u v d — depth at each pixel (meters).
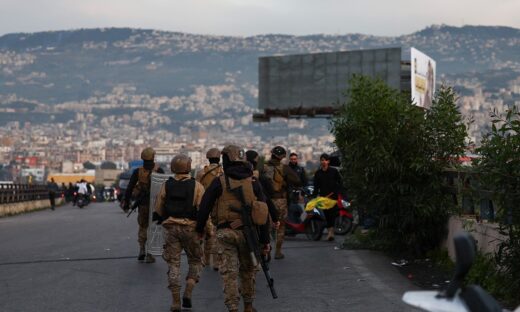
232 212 12.97
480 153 14.80
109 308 14.73
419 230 21.27
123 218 46.66
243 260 13.27
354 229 29.27
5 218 51.72
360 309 14.30
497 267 15.75
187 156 15.08
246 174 13.13
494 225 16.84
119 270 19.70
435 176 20.84
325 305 14.76
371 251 23.34
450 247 20.16
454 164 20.98
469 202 19.91
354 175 22.22
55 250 24.81
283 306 14.76
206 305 14.98
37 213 62.03
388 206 21.45
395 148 21.33
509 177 14.45
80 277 18.59
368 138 21.45
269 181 20.30
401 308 14.28
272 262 21.28
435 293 5.75
